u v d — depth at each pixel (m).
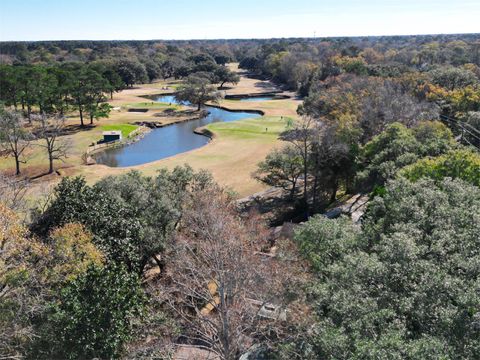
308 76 139.50
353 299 14.22
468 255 16.30
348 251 19.22
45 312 17.67
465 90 68.62
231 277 20.25
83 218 24.11
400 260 15.50
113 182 29.33
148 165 66.31
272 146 75.81
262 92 152.50
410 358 11.46
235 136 85.31
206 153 72.38
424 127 43.84
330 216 40.25
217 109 126.88
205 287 22.73
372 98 60.97
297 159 48.22
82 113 106.50
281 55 177.12
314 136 46.06
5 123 60.53
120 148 82.44
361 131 50.44
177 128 101.50
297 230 22.61
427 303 13.94
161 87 173.00
